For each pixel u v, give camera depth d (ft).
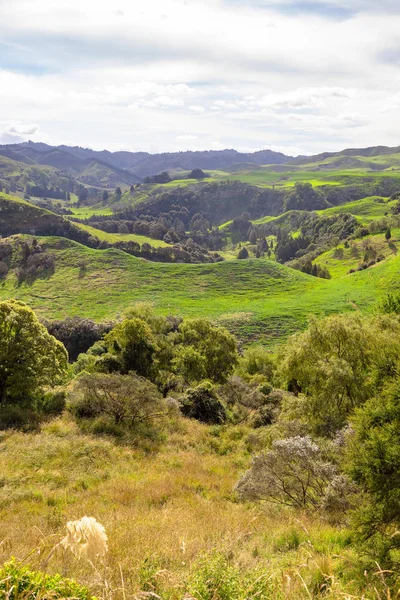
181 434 92.17
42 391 101.86
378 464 26.23
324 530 33.65
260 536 33.19
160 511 43.19
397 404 28.94
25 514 41.78
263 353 193.98
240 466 74.08
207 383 118.21
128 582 17.78
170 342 160.86
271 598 15.28
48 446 68.13
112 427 84.84
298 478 44.88
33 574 12.07
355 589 20.25
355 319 94.73
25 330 96.58
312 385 79.77
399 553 23.97
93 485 55.57
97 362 124.06
